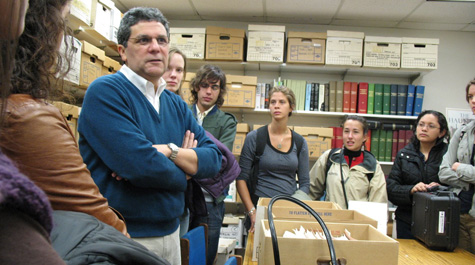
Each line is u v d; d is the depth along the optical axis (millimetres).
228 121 1825
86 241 329
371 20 3215
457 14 2984
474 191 1762
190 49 2975
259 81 3395
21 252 198
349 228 964
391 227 1981
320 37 2926
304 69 3207
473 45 3389
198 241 1206
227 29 2959
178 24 3480
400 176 2090
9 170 205
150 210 885
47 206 225
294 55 2941
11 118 412
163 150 917
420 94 2990
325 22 3328
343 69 3084
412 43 2910
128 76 966
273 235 619
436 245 1394
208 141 1158
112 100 855
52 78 520
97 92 856
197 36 2980
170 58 1616
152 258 360
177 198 970
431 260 1282
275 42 2949
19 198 196
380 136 2975
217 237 1692
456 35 3396
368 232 952
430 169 1995
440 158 2004
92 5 1733
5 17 260
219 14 3289
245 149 1976
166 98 1075
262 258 800
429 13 2990
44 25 468
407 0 2760
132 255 338
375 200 1786
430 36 3393
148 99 983
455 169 1756
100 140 828
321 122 3316
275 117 1924
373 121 2939
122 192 860
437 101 3348
